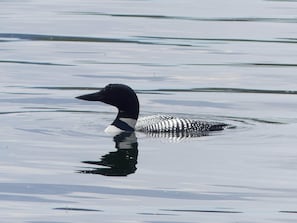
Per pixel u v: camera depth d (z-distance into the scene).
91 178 13.98
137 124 16.72
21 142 15.92
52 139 16.14
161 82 21.09
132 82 21.08
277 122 17.47
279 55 24.28
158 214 12.52
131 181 13.88
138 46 25.25
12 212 12.59
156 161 14.86
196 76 21.73
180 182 13.85
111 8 31.72
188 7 32.06
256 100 19.41
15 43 25.58
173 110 18.59
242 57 23.97
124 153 15.30
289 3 33.44
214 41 26.05
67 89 20.27
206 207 12.82
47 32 27.14
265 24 28.78
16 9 31.34
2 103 18.81
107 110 18.50
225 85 20.84
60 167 14.52
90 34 26.88
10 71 22.02
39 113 18.06
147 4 32.69
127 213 12.55
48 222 12.23
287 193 13.41
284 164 14.80
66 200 13.05
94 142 15.97
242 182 13.89
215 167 14.59
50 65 22.78
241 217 12.43
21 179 13.92
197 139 16.08
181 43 25.72
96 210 12.66
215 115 18.14
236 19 29.61
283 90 20.34
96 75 21.72
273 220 12.34
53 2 33.25
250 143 15.94
